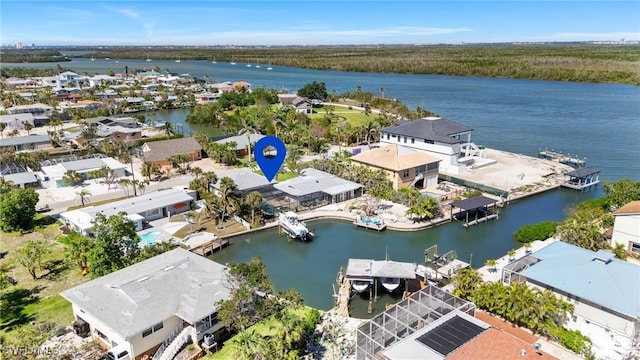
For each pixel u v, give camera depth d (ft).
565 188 240.73
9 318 125.90
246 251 174.50
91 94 570.05
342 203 216.33
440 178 255.91
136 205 196.34
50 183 244.83
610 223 172.04
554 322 110.93
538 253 134.72
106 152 303.27
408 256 167.12
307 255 170.40
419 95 610.24
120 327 104.63
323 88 554.87
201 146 306.35
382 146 285.84
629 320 106.22
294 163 266.36
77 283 144.56
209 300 115.03
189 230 186.80
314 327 119.55
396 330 99.30
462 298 123.75
